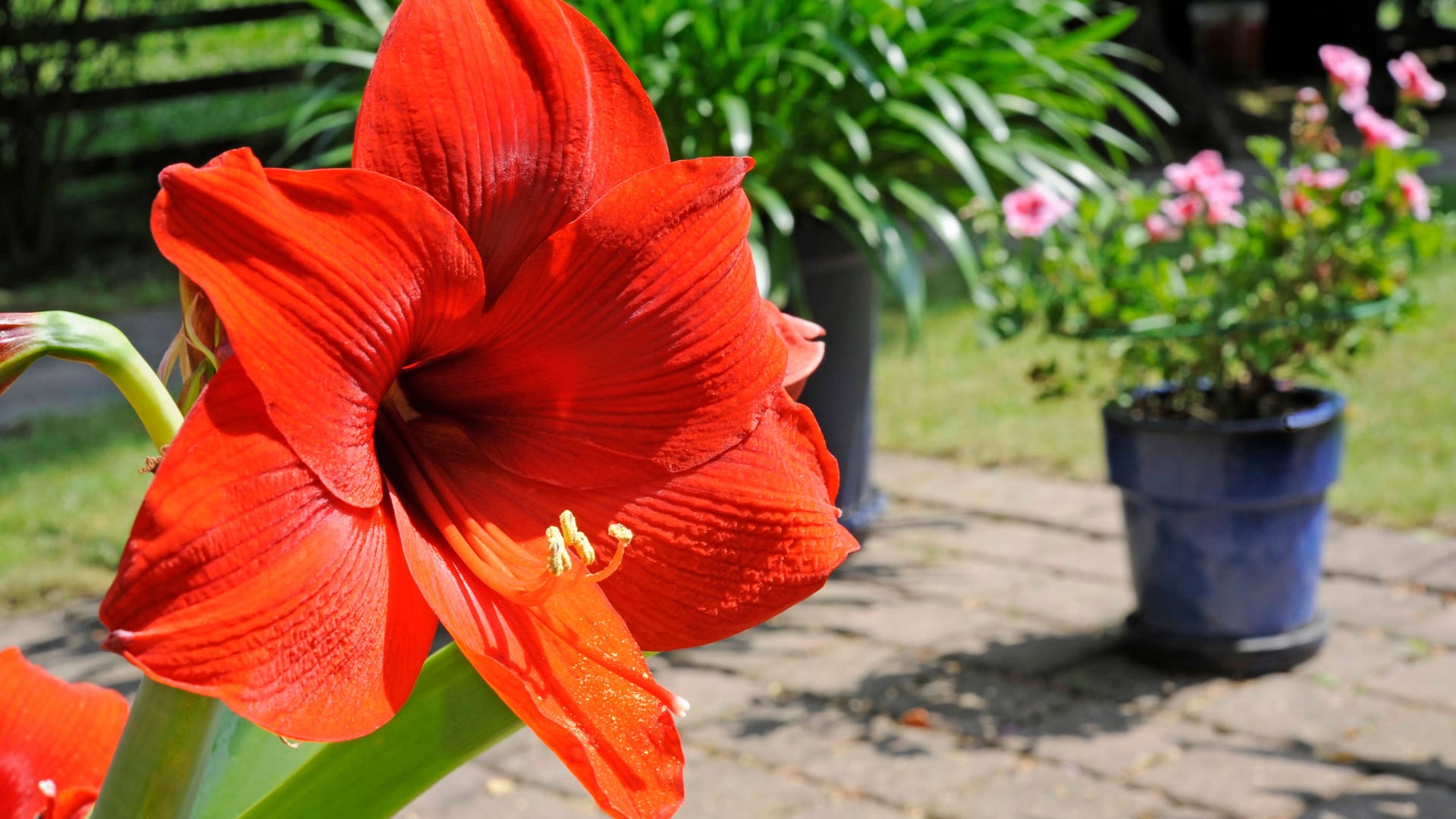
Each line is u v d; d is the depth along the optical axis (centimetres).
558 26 71
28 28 867
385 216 64
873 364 423
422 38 68
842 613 388
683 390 75
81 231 957
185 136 1131
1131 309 340
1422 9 1541
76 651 367
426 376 77
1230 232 356
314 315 61
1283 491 320
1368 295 332
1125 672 344
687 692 343
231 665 55
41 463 520
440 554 71
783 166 393
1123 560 420
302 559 60
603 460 76
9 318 62
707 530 75
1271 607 336
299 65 946
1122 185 420
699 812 285
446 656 73
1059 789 289
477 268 69
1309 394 342
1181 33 1273
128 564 53
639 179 71
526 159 70
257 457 58
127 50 908
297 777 73
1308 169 341
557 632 70
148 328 725
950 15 396
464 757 73
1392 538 420
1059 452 515
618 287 73
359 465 64
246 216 59
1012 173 390
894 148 407
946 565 422
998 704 330
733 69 376
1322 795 282
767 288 366
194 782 65
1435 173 982
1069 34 425
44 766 86
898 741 313
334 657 61
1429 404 524
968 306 717
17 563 425
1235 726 314
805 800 289
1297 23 1459
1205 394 351
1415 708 317
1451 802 277
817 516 76
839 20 374
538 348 74
